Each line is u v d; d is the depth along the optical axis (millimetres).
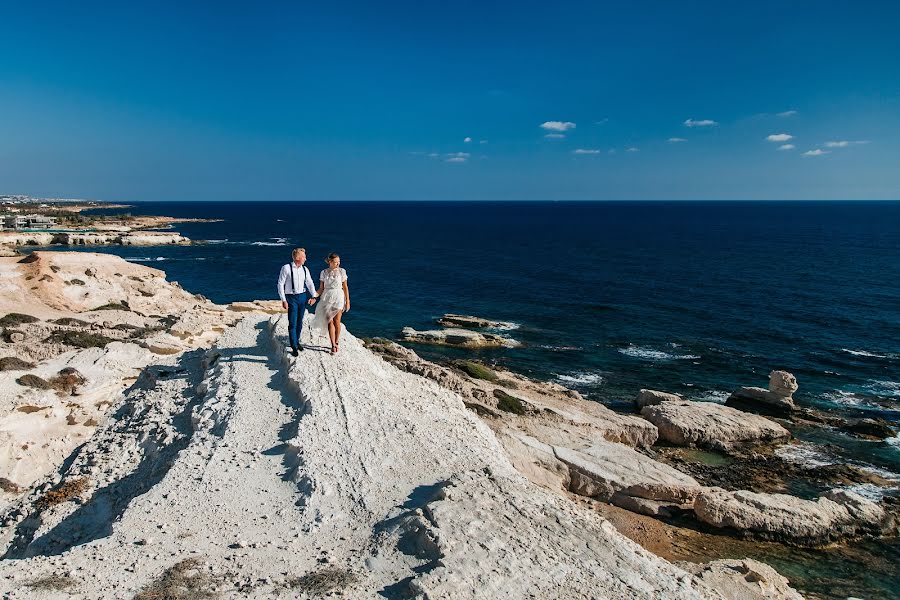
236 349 14703
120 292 37125
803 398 29031
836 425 24984
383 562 6848
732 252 92125
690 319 45750
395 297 56188
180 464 9234
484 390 23578
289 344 14148
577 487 17047
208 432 10430
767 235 128125
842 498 17000
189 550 6941
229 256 92125
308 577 6453
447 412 13695
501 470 10062
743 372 33125
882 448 22953
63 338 22766
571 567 7133
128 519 7629
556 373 32938
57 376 16859
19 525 9602
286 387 12141
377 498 8438
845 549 15430
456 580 6328
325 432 10031
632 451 19156
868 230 143125
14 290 31531
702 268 73375
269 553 6969
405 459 9742
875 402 28469
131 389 15078
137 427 11914
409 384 15273
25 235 95938
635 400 27656
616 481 16797
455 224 180375
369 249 101250
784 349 37406
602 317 46938
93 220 137125
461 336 38562
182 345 21188
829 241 110875
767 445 22859
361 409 11250
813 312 47312
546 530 7910
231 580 6305
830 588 13703
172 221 170500
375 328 43875
